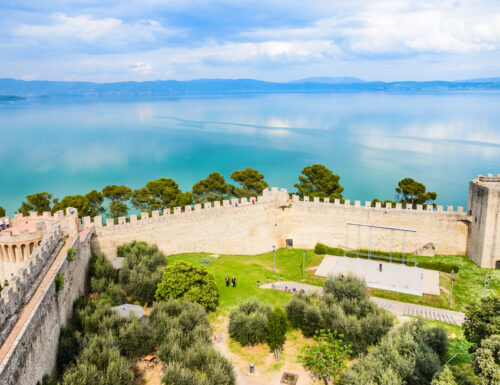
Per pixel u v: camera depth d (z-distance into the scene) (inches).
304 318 1748.3
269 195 3014.3
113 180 6673.2
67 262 1652.3
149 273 2059.5
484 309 1354.6
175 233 2706.7
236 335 1684.3
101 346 1401.3
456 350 1641.2
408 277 2474.2
